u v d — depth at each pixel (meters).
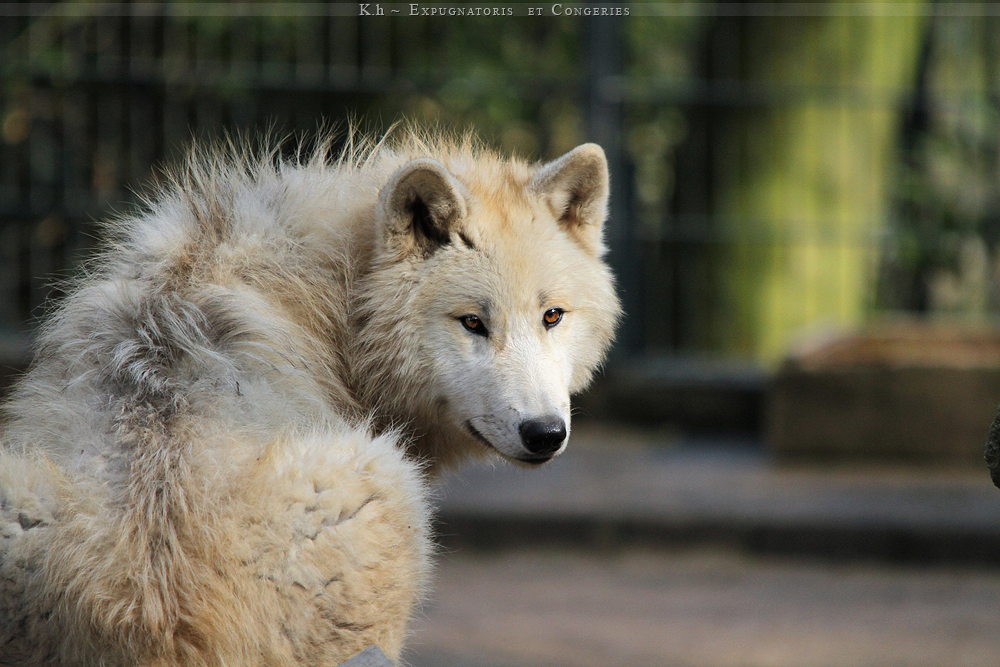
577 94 13.92
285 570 3.82
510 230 5.26
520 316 5.19
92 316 4.36
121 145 13.59
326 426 4.35
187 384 4.10
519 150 16.41
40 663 3.81
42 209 13.64
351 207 5.23
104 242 5.16
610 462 13.30
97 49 13.58
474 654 8.63
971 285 15.61
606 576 10.91
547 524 11.48
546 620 9.56
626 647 8.88
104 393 4.07
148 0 13.48
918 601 10.16
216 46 13.53
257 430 4.06
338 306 4.99
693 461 13.41
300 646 3.88
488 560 11.41
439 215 5.12
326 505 3.89
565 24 15.82
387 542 4.02
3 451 3.96
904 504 11.72
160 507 3.79
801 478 12.70
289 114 13.70
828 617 9.71
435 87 13.84
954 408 12.98
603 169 5.57
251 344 4.31
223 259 4.66
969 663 8.55
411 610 4.26
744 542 11.39
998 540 11.07
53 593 3.72
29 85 13.58
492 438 5.09
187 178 5.12
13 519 3.75
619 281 14.06
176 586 3.75
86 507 3.78
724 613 9.80
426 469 5.57
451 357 5.11
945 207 15.28
